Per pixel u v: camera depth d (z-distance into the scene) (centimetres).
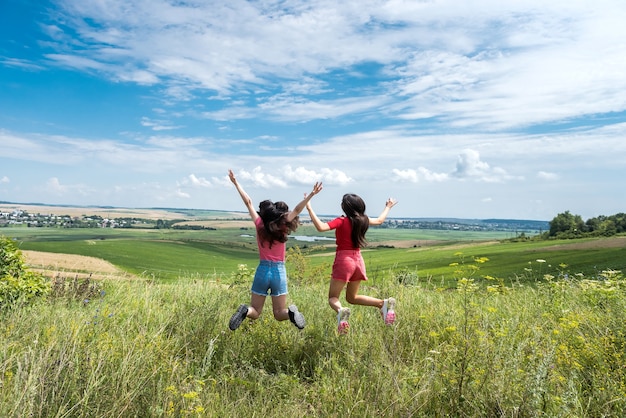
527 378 366
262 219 545
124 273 1116
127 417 342
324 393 396
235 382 433
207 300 695
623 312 559
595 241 5972
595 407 350
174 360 461
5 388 343
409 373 424
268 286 546
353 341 529
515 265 3556
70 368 365
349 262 562
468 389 381
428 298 778
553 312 636
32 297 718
